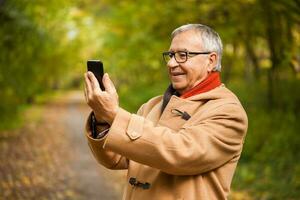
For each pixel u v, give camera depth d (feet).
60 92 187.62
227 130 6.91
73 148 41.73
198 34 7.25
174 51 7.34
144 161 6.73
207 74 7.39
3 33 38.50
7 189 24.40
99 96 6.64
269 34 29.73
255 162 28.07
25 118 66.74
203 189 6.96
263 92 37.42
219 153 6.85
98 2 61.67
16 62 44.93
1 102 48.78
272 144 28.27
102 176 29.99
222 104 7.05
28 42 43.88
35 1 42.73
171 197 7.10
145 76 75.15
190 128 6.88
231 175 7.20
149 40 44.73
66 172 30.45
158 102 8.36
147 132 6.67
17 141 43.06
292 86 34.47
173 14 33.32
